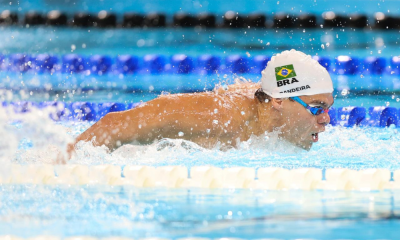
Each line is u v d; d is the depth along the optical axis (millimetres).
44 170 9109
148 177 8734
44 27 30859
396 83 21078
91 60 23125
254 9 33031
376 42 26750
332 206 7039
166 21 31062
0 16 31219
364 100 18531
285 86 10242
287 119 10320
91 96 19062
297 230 5809
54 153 9875
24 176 9008
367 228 5918
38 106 17359
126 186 8586
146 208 6871
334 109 16922
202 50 25594
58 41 27438
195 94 10672
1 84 20656
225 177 8688
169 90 19844
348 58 22625
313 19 30406
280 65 10391
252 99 10531
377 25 30109
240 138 10391
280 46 26188
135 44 27016
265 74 10523
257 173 8852
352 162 10086
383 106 17172
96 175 8977
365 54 24156
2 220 6219
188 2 35062
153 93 19422
